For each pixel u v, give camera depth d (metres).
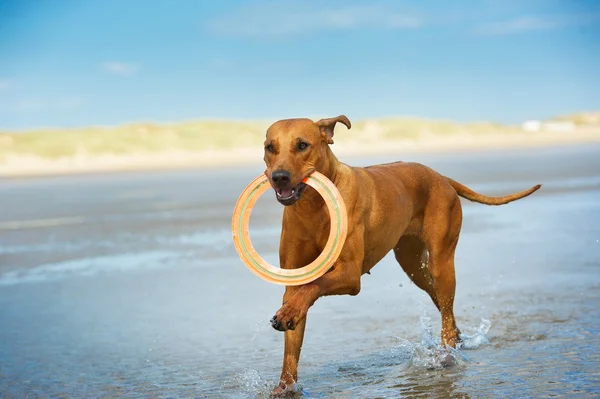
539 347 6.41
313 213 5.39
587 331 6.80
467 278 9.48
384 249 6.08
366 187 5.78
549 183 20.75
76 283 10.22
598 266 9.63
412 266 6.88
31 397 6.00
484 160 32.34
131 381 6.26
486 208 16.70
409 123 63.88
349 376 5.99
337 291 5.40
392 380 5.79
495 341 6.71
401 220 6.16
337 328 7.52
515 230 13.20
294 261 5.61
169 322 8.10
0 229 15.34
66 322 8.31
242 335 7.50
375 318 7.88
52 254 12.37
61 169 38.81
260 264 5.36
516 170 25.58
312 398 5.47
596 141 50.31
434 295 6.89
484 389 5.41
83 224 15.62
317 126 5.35
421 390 5.49
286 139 5.20
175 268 10.95
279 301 8.86
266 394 5.67
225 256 11.73
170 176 30.36
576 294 8.24
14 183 30.02
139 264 11.34
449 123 65.06
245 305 8.71
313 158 5.25
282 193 5.11
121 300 9.17
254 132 54.97
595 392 5.19
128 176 31.17
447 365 6.05
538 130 68.44
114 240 13.52
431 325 7.52
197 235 13.73
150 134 52.12
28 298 9.48
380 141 56.69
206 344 7.24
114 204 19.33
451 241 6.63
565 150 39.31
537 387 5.36
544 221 14.07
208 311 8.49
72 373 6.58
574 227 13.08
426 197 6.52
